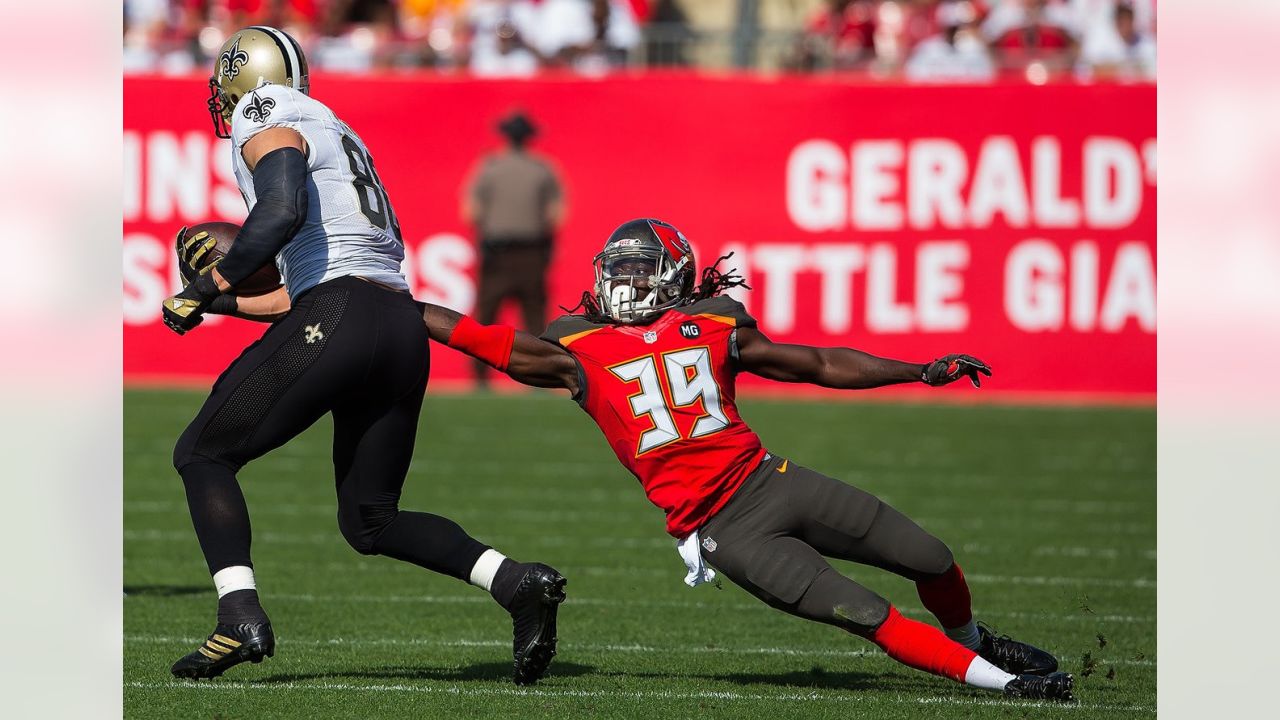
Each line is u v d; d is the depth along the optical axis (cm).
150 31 5394
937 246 4769
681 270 1698
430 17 5919
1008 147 4753
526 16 5609
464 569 1642
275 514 3016
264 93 1620
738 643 1973
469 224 4828
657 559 2608
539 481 3422
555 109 4847
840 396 4972
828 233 4797
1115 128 4728
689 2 6297
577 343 1658
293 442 4047
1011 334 4769
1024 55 5259
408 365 1609
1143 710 1595
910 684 1723
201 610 2119
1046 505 3158
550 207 4750
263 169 1559
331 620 2095
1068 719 1544
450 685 1681
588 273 4856
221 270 1541
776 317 4822
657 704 1594
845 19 5772
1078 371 4772
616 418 1630
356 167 1638
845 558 1623
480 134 4834
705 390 1612
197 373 4788
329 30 5616
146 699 1598
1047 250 4753
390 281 1619
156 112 4731
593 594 2311
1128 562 2589
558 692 1648
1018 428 4247
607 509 3100
